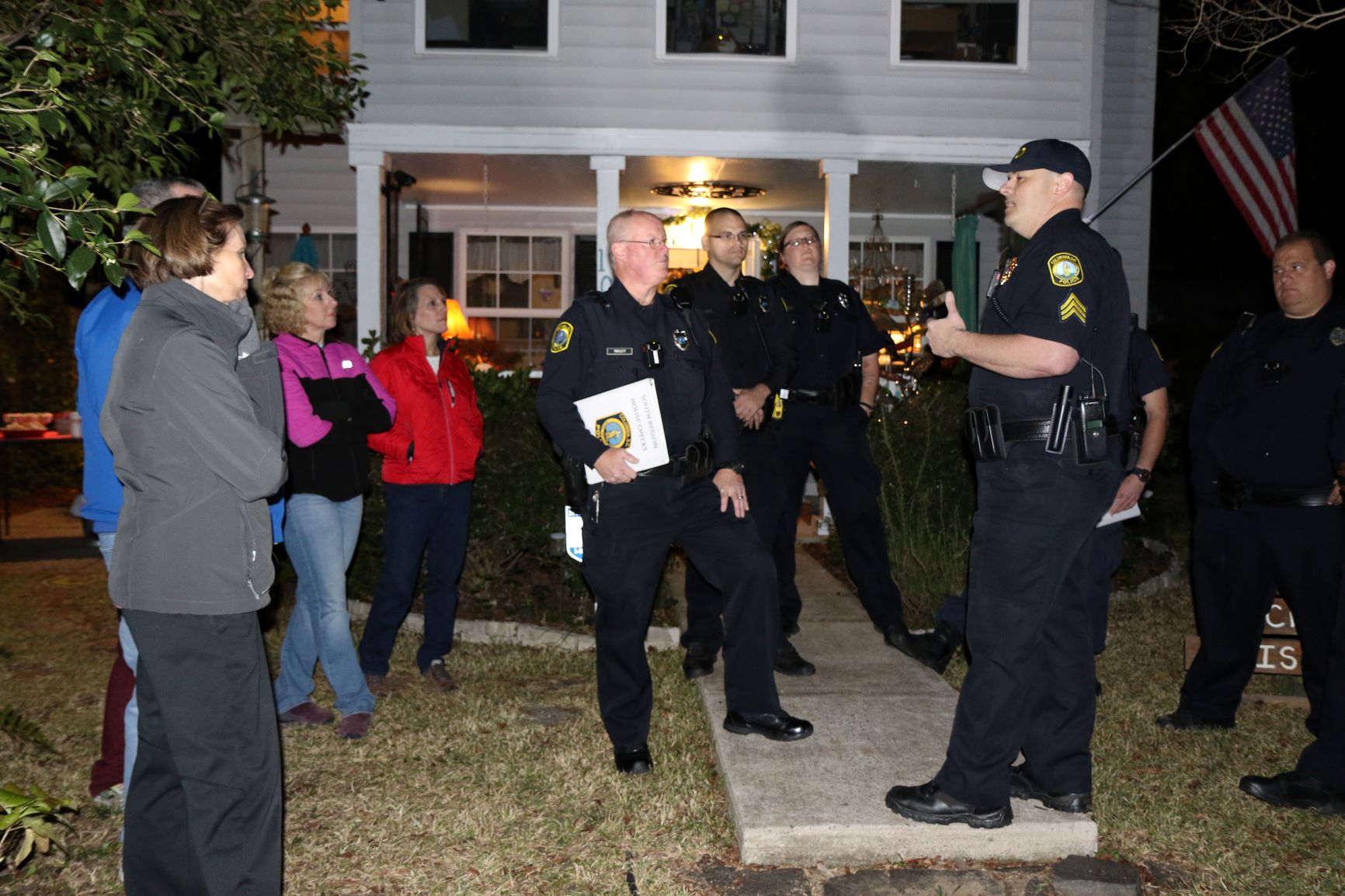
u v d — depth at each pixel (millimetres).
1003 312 3363
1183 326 20203
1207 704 4789
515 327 13086
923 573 6918
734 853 3596
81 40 4508
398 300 5152
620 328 4035
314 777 4227
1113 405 3408
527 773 4242
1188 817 3885
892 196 12117
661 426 3914
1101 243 3375
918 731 4320
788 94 10180
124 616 2818
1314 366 4395
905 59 10391
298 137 11383
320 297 4480
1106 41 12203
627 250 4012
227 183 11367
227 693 2811
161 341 2725
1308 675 4590
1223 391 4691
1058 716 3643
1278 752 4531
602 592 4090
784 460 5184
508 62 9992
